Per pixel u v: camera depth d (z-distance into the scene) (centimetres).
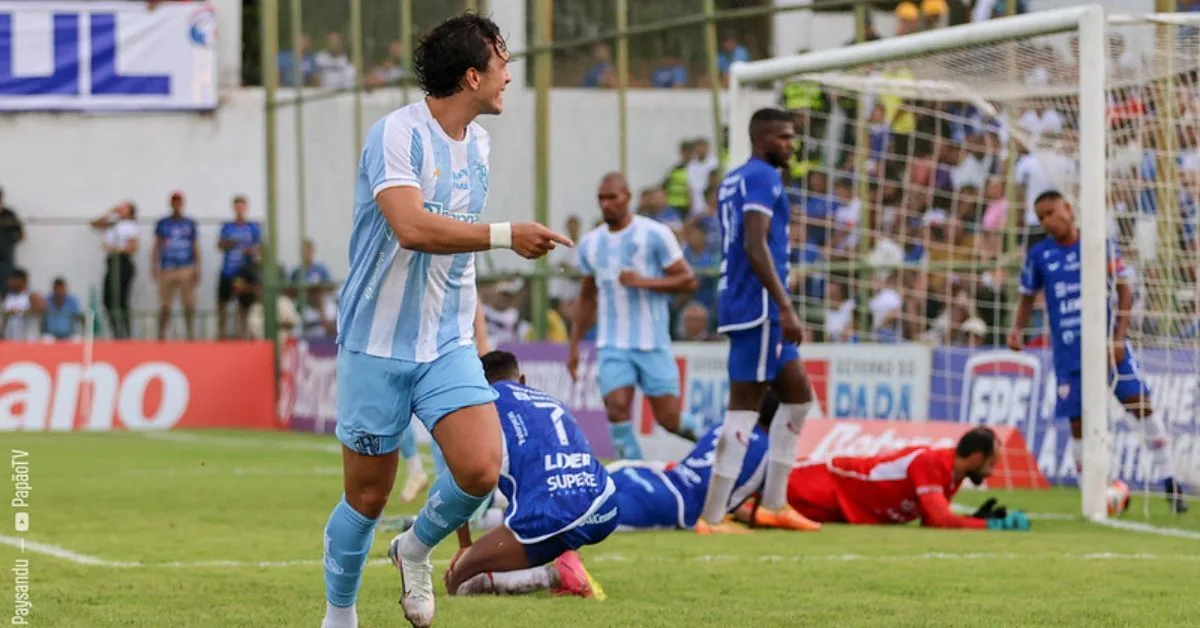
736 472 2758
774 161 2755
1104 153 3116
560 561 2006
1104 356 3127
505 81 1504
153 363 6712
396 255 1471
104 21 8138
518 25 5409
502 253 5603
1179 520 3200
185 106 8219
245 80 8400
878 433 4016
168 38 8188
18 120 8206
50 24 8119
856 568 2294
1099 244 3105
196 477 4162
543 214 5375
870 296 4678
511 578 2005
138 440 5884
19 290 7262
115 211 7450
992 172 4503
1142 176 3500
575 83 5316
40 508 3294
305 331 6731
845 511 2997
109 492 3697
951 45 3378
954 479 2967
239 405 6825
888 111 4609
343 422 1505
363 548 1541
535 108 5388
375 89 6288
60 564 2342
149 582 2128
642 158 5184
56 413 6544
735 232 2722
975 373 4191
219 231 7325
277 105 6919
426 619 1570
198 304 7412
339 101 6494
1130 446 3753
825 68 3641
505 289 5619
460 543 2202
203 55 8225
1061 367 3459
